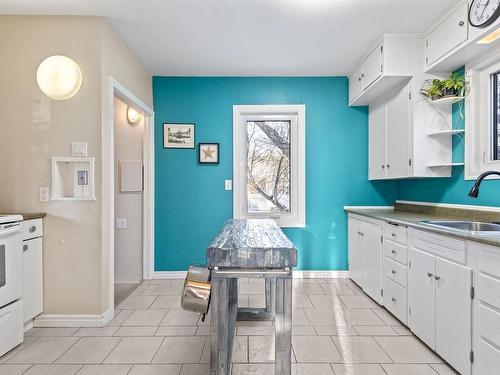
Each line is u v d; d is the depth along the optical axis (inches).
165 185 149.9
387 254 107.9
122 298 123.9
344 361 78.7
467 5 87.0
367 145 150.6
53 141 98.6
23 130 98.6
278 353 57.4
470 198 100.8
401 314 98.3
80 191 100.0
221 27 105.7
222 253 56.2
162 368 75.9
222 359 57.6
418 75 109.8
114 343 88.0
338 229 150.8
